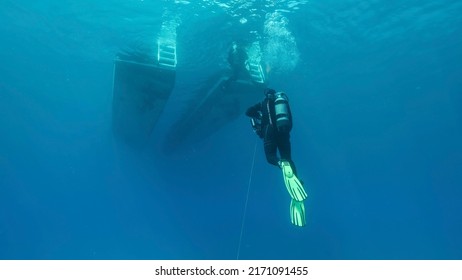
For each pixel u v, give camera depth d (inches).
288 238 1232.8
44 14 560.1
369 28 631.8
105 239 1145.4
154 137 1067.3
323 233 1346.0
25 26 629.9
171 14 495.8
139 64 485.4
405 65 932.6
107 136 1242.0
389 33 673.0
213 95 558.9
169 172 1190.3
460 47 834.8
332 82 1016.2
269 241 1205.7
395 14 584.1
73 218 1242.6
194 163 1202.0
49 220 1228.5
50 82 995.9
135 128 698.2
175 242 1162.0
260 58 627.8
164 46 541.3
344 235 1397.6
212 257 1101.1
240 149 1395.2
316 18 547.8
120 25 545.0
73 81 965.2
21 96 1170.6
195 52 603.8
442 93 1311.5
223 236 1224.2
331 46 696.4
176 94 839.7
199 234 1214.3
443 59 915.4
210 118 642.8
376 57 828.6
